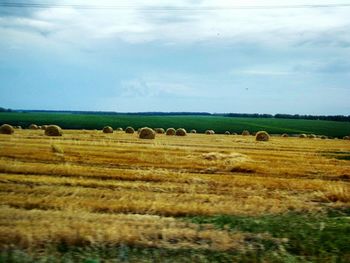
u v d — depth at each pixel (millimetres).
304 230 13164
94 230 11703
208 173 25188
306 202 17969
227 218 14203
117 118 153875
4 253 10211
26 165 23469
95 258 10273
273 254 11180
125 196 17094
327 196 18969
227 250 11273
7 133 52531
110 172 22859
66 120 128000
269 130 117750
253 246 11695
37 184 18922
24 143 37219
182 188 19719
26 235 11031
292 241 12211
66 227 11898
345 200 18719
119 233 11633
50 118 139125
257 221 13977
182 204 15883
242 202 16938
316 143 63219
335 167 30703
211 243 11617
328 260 11039
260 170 27000
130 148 36656
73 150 32719
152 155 31625
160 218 13891
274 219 14445
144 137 53875
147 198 16938
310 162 33594
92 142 42000
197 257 10672
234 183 21672
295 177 25516
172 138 59281
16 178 19703
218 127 121750
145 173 23047
